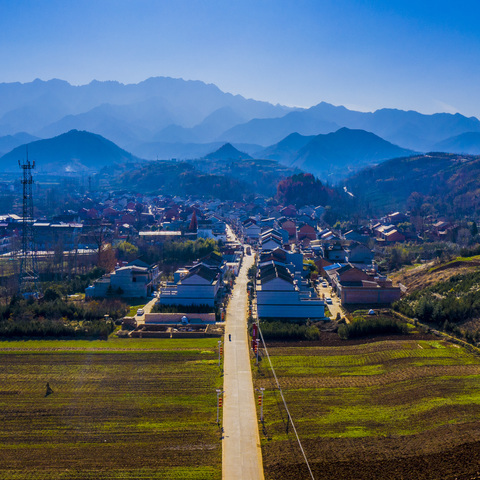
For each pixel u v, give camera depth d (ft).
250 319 280.72
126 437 161.58
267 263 365.40
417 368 208.64
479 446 151.64
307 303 288.92
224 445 156.87
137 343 246.68
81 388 195.72
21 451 154.10
